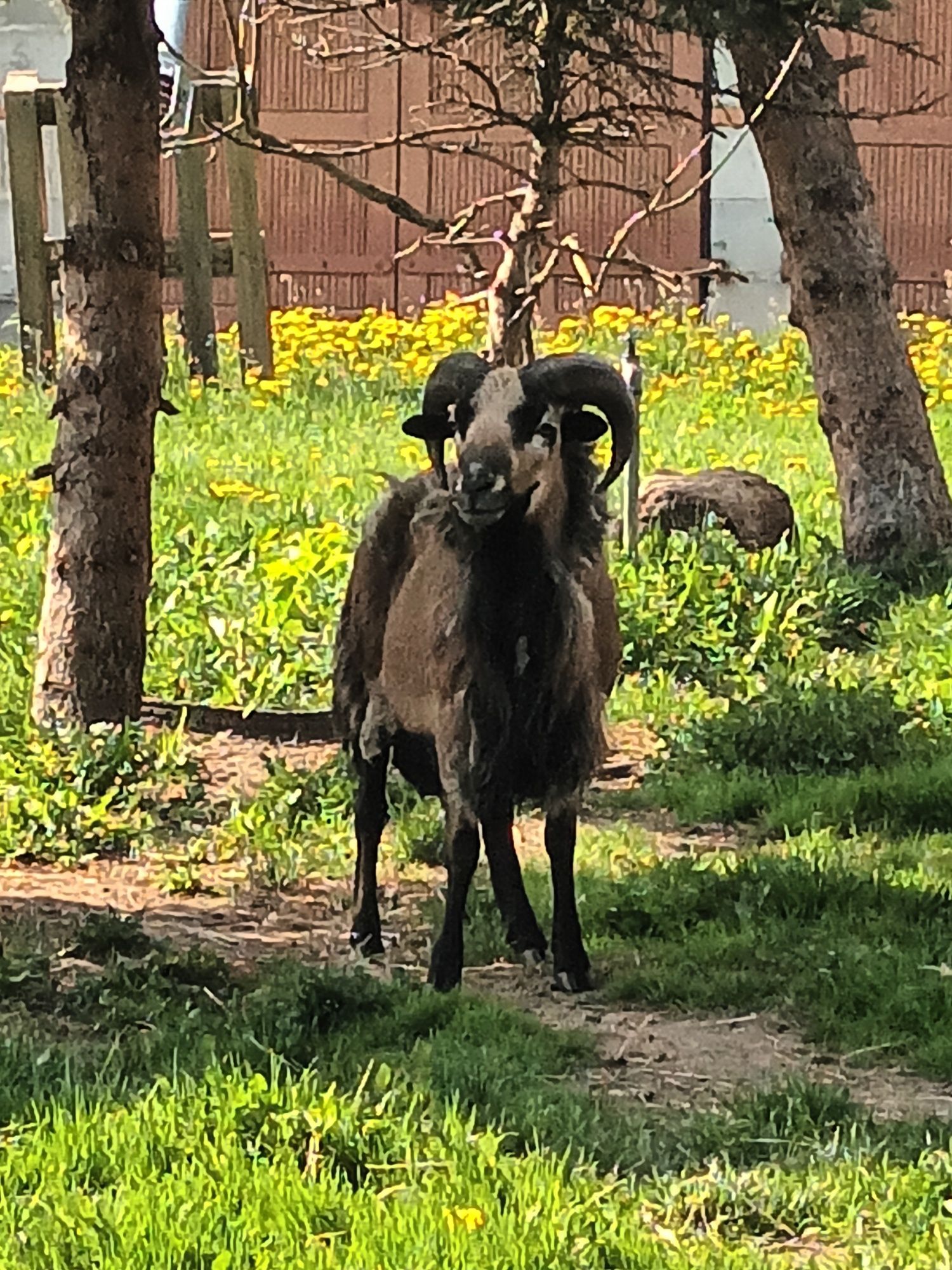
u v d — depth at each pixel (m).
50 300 11.14
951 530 7.75
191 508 8.33
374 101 13.73
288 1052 4.36
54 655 6.09
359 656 5.12
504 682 4.69
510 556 4.65
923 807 5.78
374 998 4.59
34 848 5.59
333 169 6.12
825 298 7.74
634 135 6.53
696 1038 4.59
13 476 8.91
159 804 5.82
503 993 4.82
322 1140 3.92
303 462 9.52
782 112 7.64
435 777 5.12
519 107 7.97
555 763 4.76
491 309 6.21
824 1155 4.00
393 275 14.08
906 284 14.08
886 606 7.32
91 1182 3.87
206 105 10.86
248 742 6.48
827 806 5.80
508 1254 3.65
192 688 6.71
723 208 14.13
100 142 5.92
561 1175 3.87
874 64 13.93
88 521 6.04
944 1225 3.79
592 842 5.64
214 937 5.10
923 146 13.98
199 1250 3.66
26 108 10.95
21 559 7.64
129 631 6.11
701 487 7.68
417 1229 3.71
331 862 5.57
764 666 6.84
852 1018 4.62
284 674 6.64
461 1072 4.23
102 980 4.68
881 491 7.71
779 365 11.73
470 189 13.80
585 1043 4.50
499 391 4.60
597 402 4.68
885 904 5.14
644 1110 4.25
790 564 7.39
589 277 6.34
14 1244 3.67
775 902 5.16
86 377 6.02
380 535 5.06
